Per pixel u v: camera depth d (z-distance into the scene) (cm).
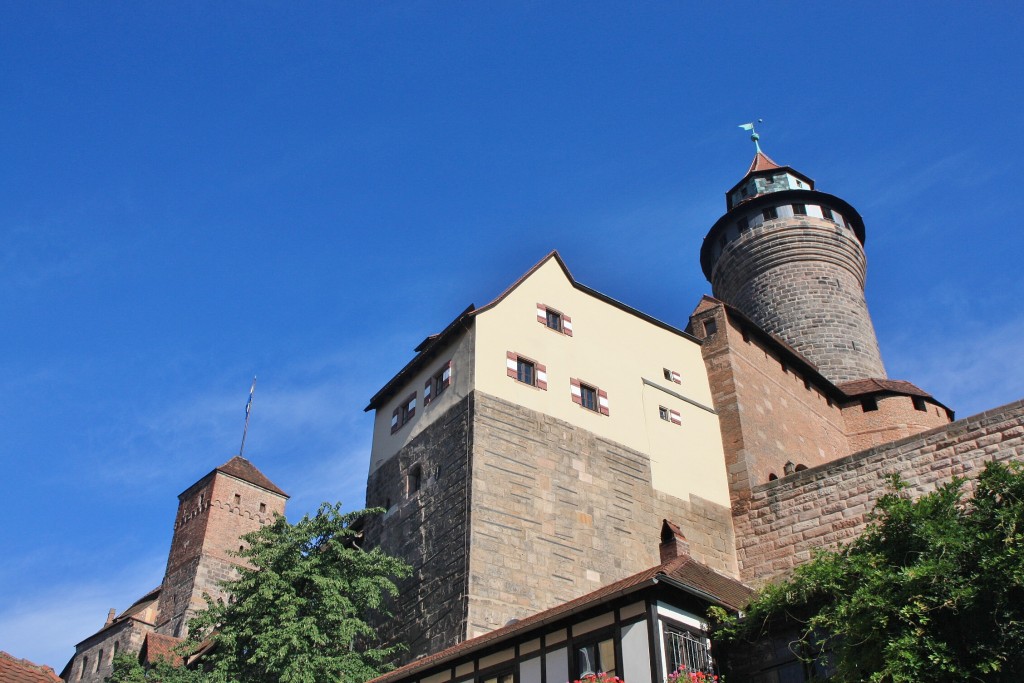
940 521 1633
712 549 3222
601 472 3138
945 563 1531
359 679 2506
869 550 1714
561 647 1845
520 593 2717
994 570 1478
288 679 2373
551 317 3381
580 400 3253
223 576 6350
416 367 3431
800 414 3997
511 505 2858
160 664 2684
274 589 2594
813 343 4628
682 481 3331
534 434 3052
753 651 1777
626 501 3136
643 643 1708
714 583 1998
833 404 4334
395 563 2808
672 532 2195
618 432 3275
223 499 6644
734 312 3872
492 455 2914
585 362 3362
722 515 3344
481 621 2602
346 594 2723
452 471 2953
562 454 3075
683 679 1603
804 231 4884
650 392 3481
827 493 3055
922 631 1495
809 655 1691
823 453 4016
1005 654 1427
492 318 3200
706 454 3472
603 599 1770
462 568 2698
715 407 3653
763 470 3516
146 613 6284
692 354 3750
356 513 2836
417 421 3288
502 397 3055
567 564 2866
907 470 2823
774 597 1758
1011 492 1593
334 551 2745
